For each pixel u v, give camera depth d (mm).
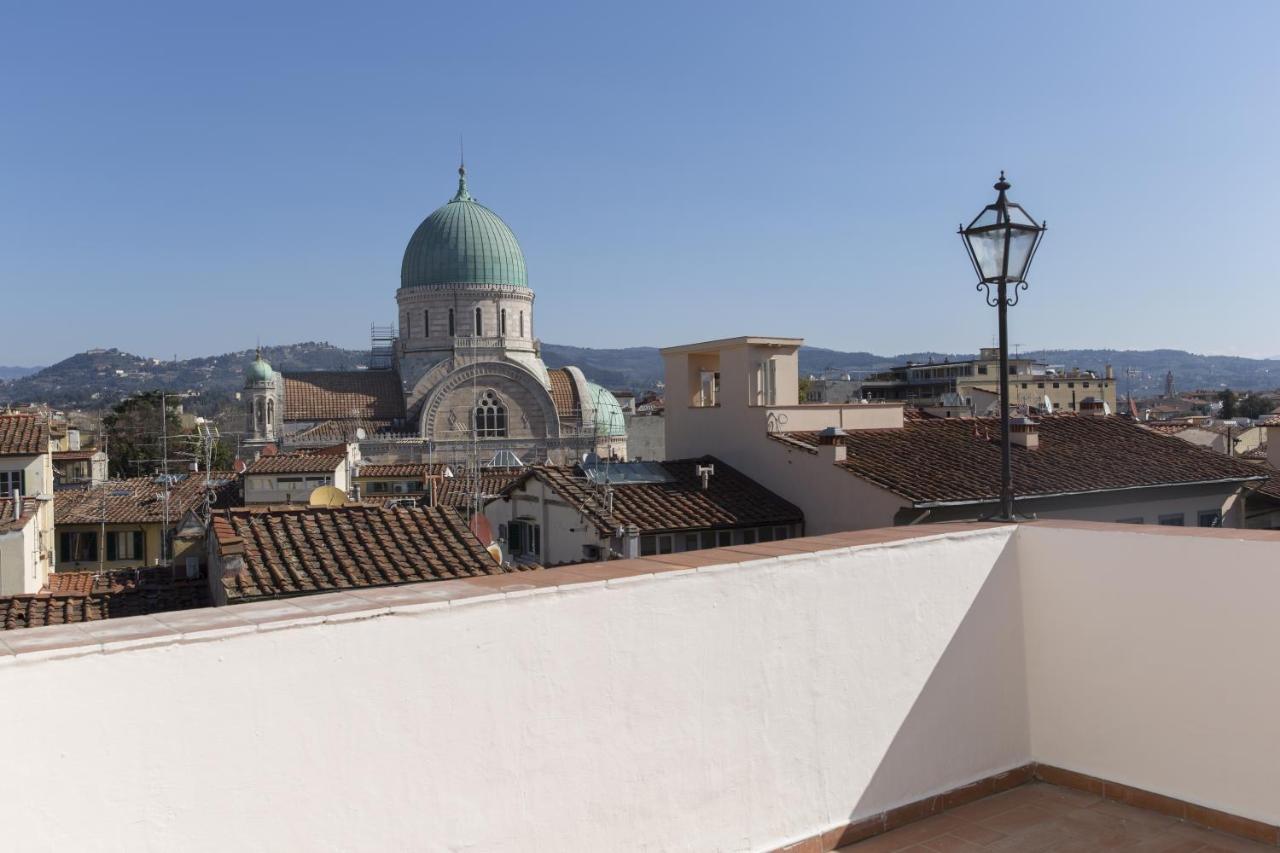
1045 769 9750
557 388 100438
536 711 6664
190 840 5422
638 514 26688
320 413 93625
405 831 6121
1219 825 8422
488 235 97500
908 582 8906
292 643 5742
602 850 6957
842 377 179250
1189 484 28953
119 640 5250
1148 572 8883
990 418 34188
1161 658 8805
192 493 54469
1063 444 31172
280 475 46938
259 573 19375
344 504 24875
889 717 8711
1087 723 9414
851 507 26250
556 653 6754
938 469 27188
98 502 53156
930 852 8250
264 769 5648
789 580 8047
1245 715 8234
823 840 8172
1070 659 9531
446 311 95688
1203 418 112875
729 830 7637
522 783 6602
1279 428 44906
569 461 89625
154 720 5316
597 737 6949
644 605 7195
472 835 6387
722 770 7605
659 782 7258
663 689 7285
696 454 32781
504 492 33688
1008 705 9727
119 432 106875
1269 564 8055
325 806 5848
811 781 8156
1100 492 27219
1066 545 9547
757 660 7832
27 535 30375
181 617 5762
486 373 92312
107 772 5184
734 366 30766
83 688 5113
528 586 6730
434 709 6246
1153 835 8484
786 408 29828
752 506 27812
